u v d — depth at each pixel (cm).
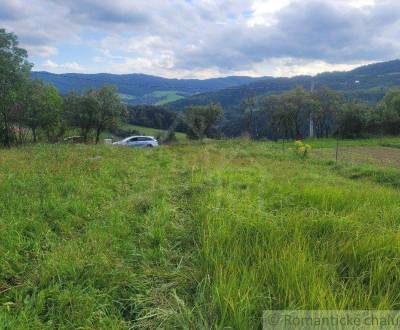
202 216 516
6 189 654
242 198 614
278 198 634
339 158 2281
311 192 654
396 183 1187
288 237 411
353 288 295
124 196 700
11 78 2711
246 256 366
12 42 2686
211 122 4066
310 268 315
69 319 286
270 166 1378
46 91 3359
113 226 493
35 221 486
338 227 440
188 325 264
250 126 6469
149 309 296
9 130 3197
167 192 723
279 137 6612
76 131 4203
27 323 270
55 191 665
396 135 5459
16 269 366
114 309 304
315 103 6038
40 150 1507
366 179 1253
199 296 302
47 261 364
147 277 357
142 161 1333
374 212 533
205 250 379
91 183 780
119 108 4066
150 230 473
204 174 934
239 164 1350
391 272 326
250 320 262
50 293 316
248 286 291
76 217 530
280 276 307
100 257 377
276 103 6216
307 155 2017
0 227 454
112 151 1648
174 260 402
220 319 266
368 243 379
